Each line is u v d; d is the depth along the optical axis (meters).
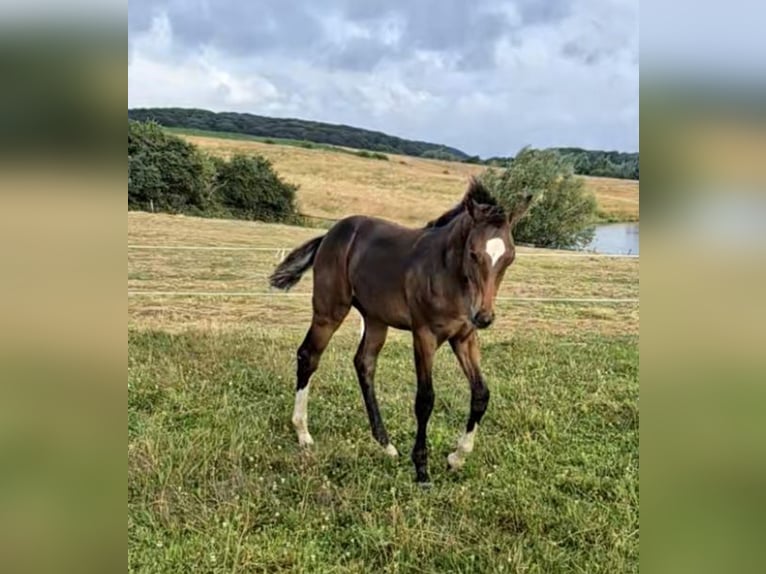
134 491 3.24
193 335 5.74
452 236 3.42
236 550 2.78
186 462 3.52
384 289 3.80
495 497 3.35
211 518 3.06
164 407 4.30
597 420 4.35
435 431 4.20
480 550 2.88
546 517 3.16
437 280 3.47
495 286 3.14
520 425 4.24
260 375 4.96
